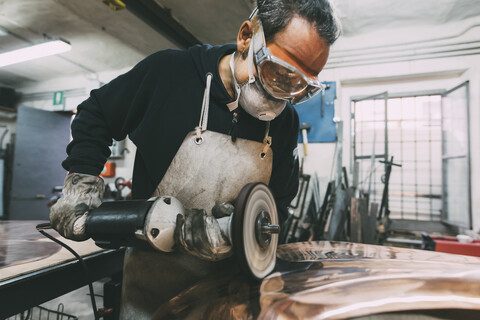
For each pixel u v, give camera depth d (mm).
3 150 4320
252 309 399
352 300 386
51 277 744
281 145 813
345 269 522
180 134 682
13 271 686
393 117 3156
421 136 3031
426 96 3025
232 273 580
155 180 694
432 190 2967
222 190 666
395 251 686
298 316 358
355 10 2672
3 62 3082
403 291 410
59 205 583
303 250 712
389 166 2605
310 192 3127
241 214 448
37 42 3158
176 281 642
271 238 564
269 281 491
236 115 677
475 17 2693
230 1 2486
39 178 4047
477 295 403
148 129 678
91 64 3697
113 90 711
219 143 663
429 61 2863
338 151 3012
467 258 598
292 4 525
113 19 2604
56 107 4223
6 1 2432
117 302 949
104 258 925
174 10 2625
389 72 2990
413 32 2918
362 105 3244
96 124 697
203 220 473
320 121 3133
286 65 528
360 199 2438
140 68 718
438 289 415
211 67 681
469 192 2635
